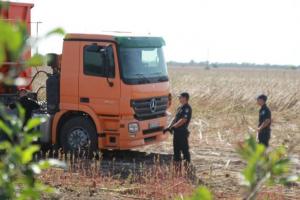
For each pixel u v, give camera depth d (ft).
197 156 56.95
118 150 57.72
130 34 51.75
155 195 39.81
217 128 77.25
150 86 52.37
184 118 49.70
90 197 38.96
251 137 8.65
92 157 51.01
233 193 41.65
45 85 54.39
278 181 8.63
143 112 51.60
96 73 50.11
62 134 52.08
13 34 7.00
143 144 51.75
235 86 126.93
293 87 129.18
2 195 8.94
